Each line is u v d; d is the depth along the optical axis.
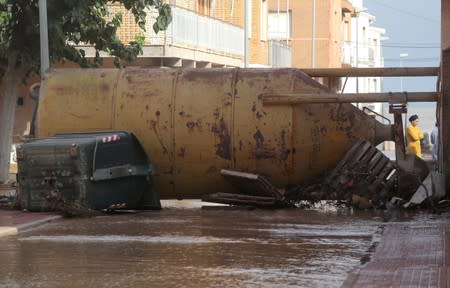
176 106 18.08
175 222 15.72
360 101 17.52
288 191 18.22
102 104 18.34
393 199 17.70
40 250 12.27
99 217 16.66
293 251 12.11
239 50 40.03
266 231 14.27
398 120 17.61
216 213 17.36
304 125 17.80
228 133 17.89
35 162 16.72
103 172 16.91
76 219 16.28
